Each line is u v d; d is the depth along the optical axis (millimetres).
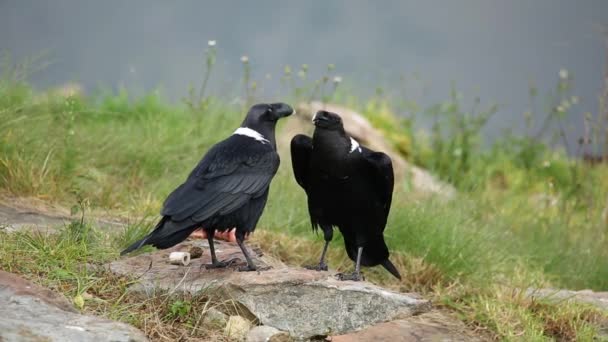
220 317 8922
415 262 11883
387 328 9102
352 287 9133
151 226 11273
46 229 10320
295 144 10102
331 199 9969
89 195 12859
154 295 9102
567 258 14055
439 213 13156
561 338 9961
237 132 9836
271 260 10875
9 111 12828
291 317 8984
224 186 9148
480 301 10500
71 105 13875
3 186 12180
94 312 8633
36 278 9000
